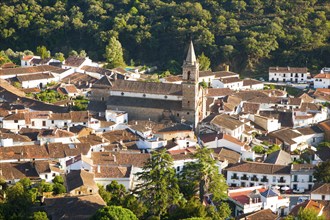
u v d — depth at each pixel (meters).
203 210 165.00
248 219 167.75
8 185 190.50
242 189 191.00
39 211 163.38
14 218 162.88
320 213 170.88
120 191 183.38
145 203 168.12
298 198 192.88
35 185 187.75
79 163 196.75
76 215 161.38
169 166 178.62
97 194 176.62
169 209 170.50
